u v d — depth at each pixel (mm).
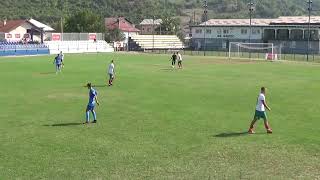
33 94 35375
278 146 19875
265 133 22344
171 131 22562
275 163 17469
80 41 104438
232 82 44969
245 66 66812
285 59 84750
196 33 129250
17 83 42469
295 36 114938
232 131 22750
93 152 18703
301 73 56156
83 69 57906
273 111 28562
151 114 27125
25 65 63906
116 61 74000
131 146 19672
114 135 21672
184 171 16453
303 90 39219
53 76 49125
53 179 15469
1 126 23516
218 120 25453
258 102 22219
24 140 20594
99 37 113875
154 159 17812
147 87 40156
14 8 175875
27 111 27969
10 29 116875
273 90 39094
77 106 29906
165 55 93750
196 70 58562
